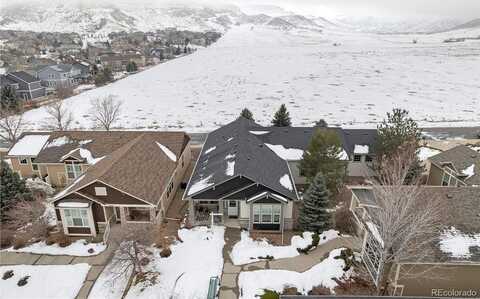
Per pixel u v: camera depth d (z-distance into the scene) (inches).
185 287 820.0
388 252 738.8
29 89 3174.2
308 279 830.5
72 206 979.9
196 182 1123.3
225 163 1137.4
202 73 4471.0
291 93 3272.6
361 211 970.7
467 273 749.9
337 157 1175.0
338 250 928.3
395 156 1178.0
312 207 1010.1
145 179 1103.6
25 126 2267.5
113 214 1070.4
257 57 6038.4
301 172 1239.5
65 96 3179.1
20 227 1064.8
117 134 1439.5
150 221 1039.0
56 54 6697.8
